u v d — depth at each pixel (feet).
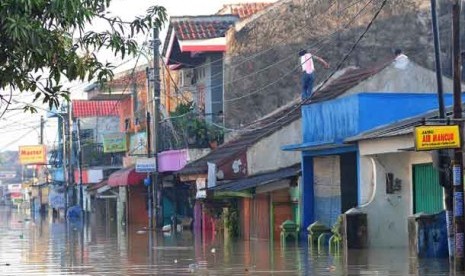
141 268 90.12
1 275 84.23
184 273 83.05
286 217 132.77
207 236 154.71
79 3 45.14
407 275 74.84
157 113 187.62
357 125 110.63
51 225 243.60
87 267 92.79
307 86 144.46
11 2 42.70
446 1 155.22
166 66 196.85
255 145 147.43
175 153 184.34
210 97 184.14
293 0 164.86
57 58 47.21
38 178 449.06
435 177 100.89
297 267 85.66
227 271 83.76
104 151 259.60
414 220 90.17
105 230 198.49
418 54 155.63
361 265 84.94
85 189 307.78
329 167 121.60
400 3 156.25
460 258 76.64
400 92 128.36
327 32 160.56
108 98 274.57
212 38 179.42
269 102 167.02
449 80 130.41
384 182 105.19
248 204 144.56
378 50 156.76
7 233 188.14
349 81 136.36
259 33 168.04
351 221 103.81
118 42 48.93
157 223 190.49
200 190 153.38
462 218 76.38
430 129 74.79
